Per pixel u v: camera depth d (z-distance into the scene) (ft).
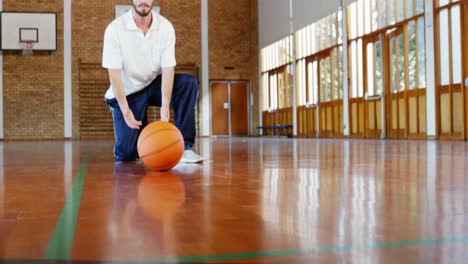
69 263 2.20
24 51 50.11
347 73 37.40
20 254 2.39
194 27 54.29
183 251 2.43
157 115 52.08
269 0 52.31
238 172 7.80
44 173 8.18
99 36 51.55
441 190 5.06
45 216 3.62
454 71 27.25
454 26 27.07
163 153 8.12
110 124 51.67
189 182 6.27
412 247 2.52
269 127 48.78
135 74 10.55
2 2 49.47
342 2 37.58
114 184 6.14
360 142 26.11
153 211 3.81
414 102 30.40
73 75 51.03
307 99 44.55
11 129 49.78
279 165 9.37
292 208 3.90
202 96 54.65
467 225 3.14
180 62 53.98
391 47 32.50
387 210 3.76
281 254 2.37
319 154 13.88
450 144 20.95
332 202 4.23
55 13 50.42
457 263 2.21
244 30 55.52
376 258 2.30
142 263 2.20
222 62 55.01
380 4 33.32
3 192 5.33
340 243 2.62
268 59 53.36
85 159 13.00
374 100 34.55
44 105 50.47
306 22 43.98
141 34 10.14
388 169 7.98
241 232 2.93
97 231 2.98
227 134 55.42
